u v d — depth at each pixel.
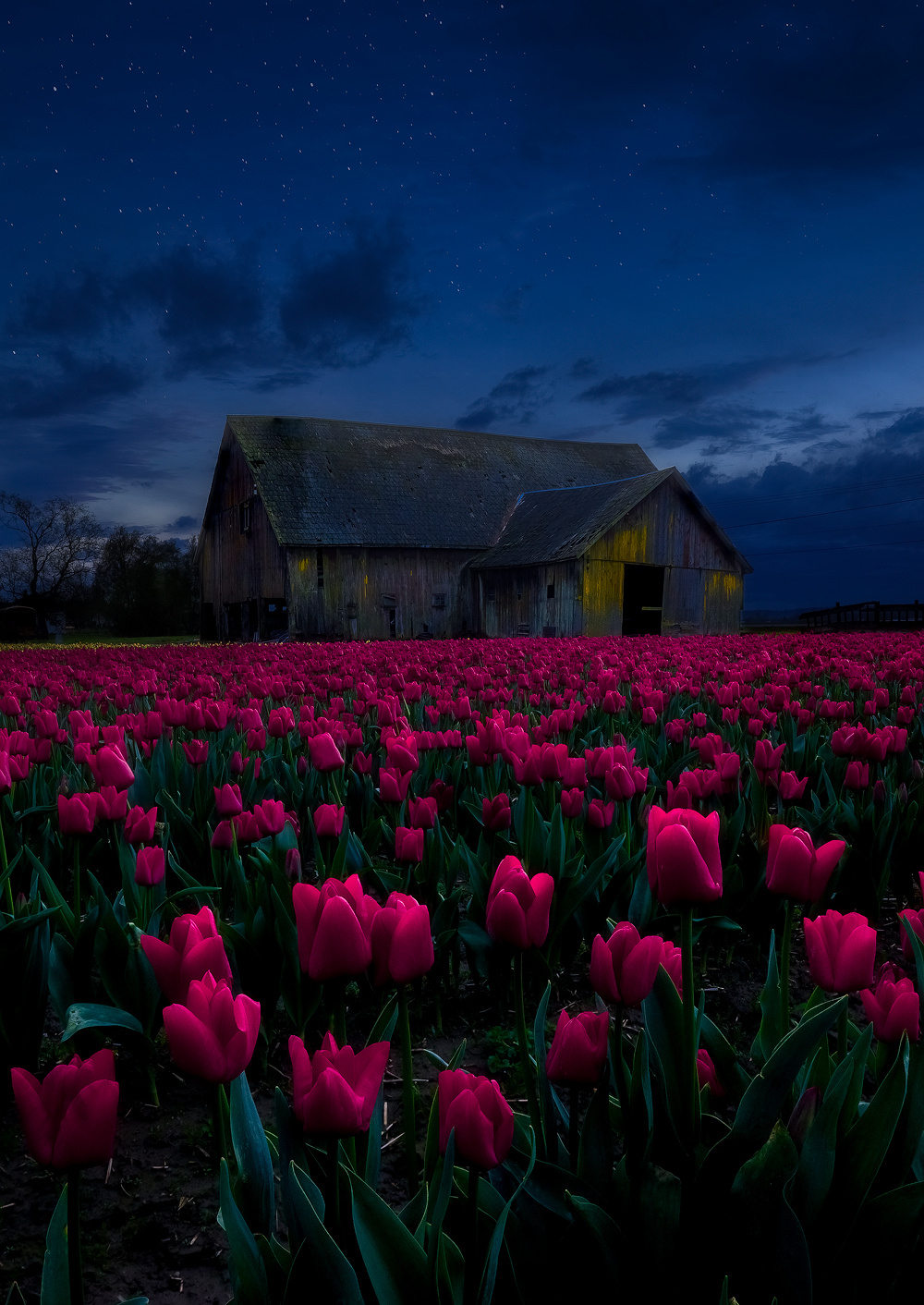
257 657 14.84
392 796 3.78
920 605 42.31
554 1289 1.45
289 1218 1.39
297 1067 1.27
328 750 4.20
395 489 40.47
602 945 1.51
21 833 4.40
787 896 1.89
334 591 36.38
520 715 6.09
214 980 1.43
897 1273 1.36
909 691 7.82
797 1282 1.28
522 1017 1.85
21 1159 2.57
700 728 6.24
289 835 3.62
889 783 4.57
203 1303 2.02
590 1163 1.55
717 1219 1.42
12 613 70.06
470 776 5.07
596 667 10.77
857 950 1.46
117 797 3.28
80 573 74.44
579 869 3.42
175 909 3.92
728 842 3.80
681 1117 1.58
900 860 4.14
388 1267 1.20
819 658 10.77
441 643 18.42
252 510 39.09
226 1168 1.34
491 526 41.38
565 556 34.06
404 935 1.51
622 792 3.60
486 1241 1.47
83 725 5.64
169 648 20.80
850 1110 1.51
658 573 44.88
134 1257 2.18
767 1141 1.39
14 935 2.64
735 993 3.55
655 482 35.12
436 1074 3.00
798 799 4.82
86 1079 1.21
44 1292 1.21
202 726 5.58
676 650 14.64
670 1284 1.43
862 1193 1.39
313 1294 1.22
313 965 1.50
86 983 2.94
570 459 48.72
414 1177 1.64
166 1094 2.92
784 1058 1.43
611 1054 1.70
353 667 10.93
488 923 1.78
